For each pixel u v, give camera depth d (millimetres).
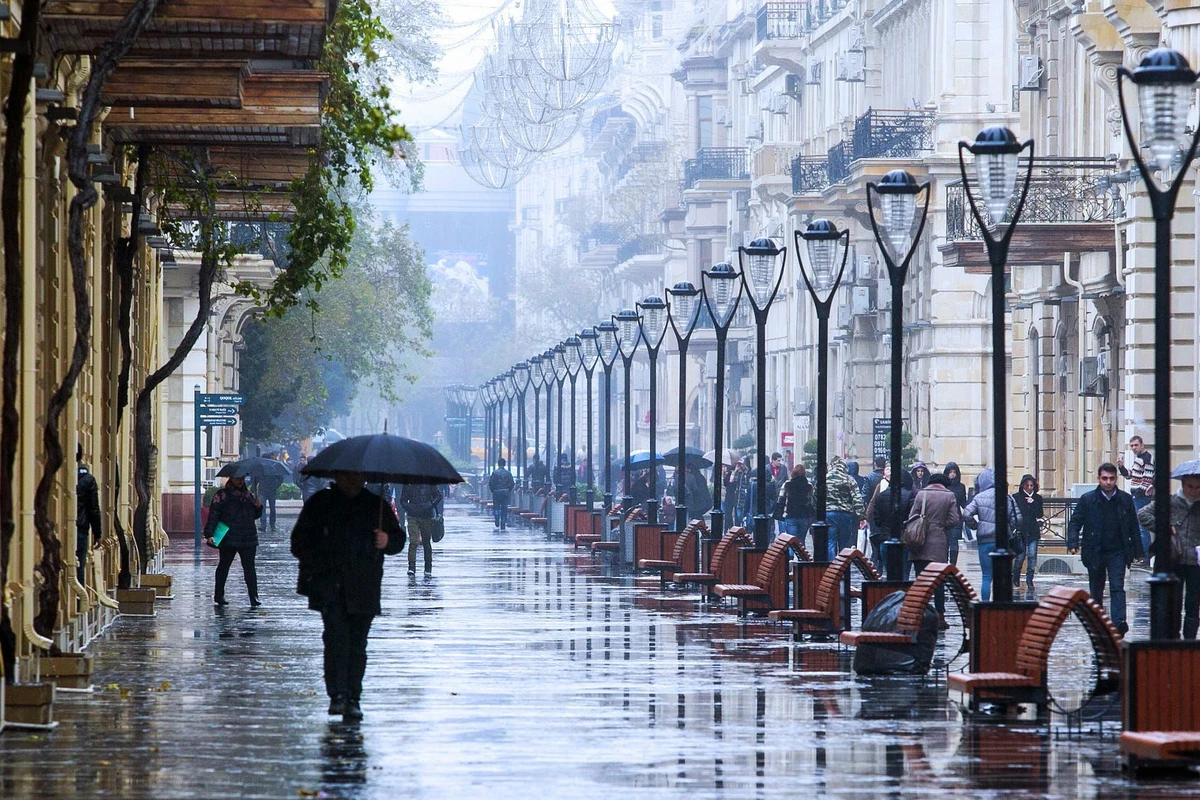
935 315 121125
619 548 90000
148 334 70125
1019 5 107688
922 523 56375
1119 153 85125
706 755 29859
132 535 60656
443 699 37156
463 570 86875
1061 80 101000
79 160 35781
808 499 79562
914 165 121250
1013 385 112688
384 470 33125
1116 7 77375
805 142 157750
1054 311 103438
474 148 107250
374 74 93500
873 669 41500
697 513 108938
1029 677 34781
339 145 51062
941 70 122000
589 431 116062
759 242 62500
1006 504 38000
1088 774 28281
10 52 31656
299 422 165000
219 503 61094
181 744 30578
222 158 56406
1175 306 76188
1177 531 47938
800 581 52250
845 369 143375
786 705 36438
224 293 108312
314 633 51406
